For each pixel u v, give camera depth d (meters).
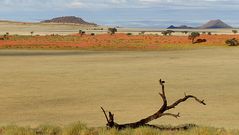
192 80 44.81
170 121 24.77
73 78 46.69
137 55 83.50
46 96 34.78
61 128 18.56
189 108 29.34
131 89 38.75
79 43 119.25
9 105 30.67
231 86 40.22
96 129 18.25
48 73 51.44
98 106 30.27
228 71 53.59
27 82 43.28
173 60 71.06
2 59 72.50
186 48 110.25
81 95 35.28
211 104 30.86
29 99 33.25
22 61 68.50
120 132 16.80
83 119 25.52
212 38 148.38
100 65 62.03
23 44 114.88
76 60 71.06
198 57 78.00
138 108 29.45
